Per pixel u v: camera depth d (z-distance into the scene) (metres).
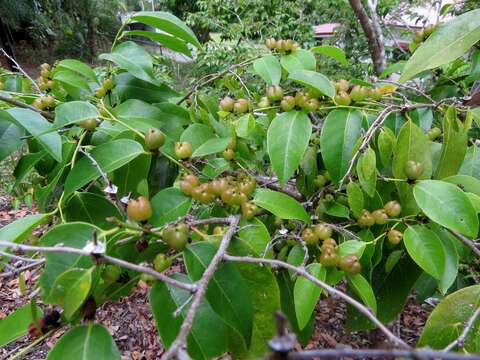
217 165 0.41
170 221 0.32
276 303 0.31
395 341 0.19
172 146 0.39
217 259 0.25
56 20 4.23
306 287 0.33
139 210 0.28
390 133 0.39
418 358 0.13
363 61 1.66
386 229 0.40
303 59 0.49
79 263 0.25
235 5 2.03
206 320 0.27
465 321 0.32
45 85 0.53
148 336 1.06
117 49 0.47
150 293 0.27
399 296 0.44
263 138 0.50
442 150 0.40
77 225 0.26
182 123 0.46
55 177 0.36
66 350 0.24
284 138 0.39
